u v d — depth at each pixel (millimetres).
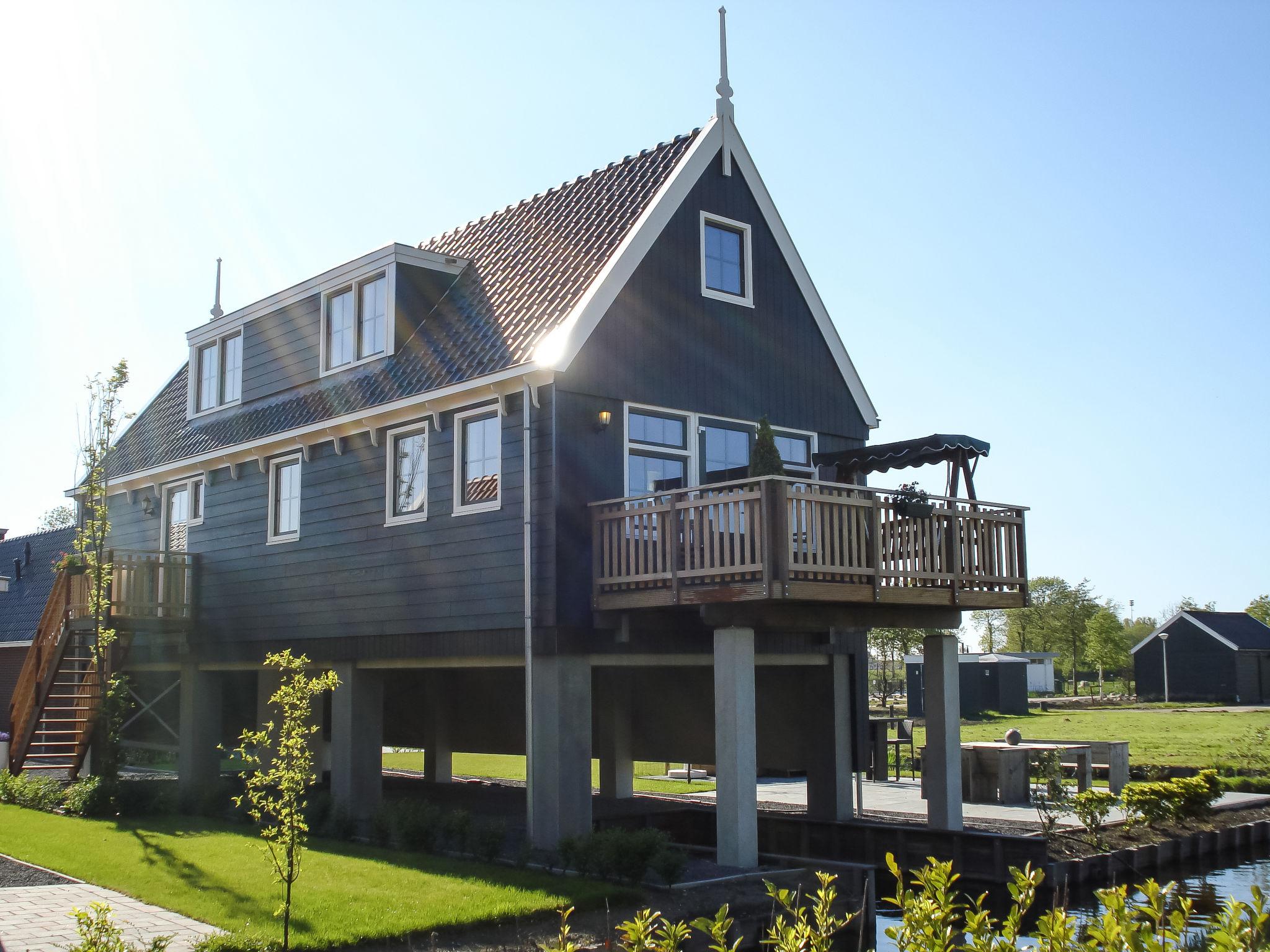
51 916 10242
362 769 17375
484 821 14281
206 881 11758
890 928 5816
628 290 15445
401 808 14492
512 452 15141
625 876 12156
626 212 16625
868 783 23391
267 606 19219
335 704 17672
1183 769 25125
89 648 20797
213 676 21156
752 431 16906
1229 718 48031
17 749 20250
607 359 15070
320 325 19172
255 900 10945
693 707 18906
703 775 26859
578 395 14789
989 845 15195
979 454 15172
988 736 37812
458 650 15656
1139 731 39438
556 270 16531
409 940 9914
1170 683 66062
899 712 53781
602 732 20172
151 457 22469
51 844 13984
